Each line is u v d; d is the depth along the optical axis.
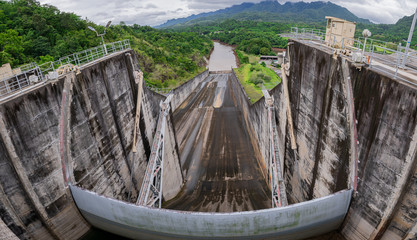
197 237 15.24
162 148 24.58
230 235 14.88
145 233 16.30
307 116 20.80
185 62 81.00
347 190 14.66
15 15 52.16
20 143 14.23
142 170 28.05
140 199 19.06
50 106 16.02
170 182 27.42
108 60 22.27
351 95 14.73
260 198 27.75
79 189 16.42
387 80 12.14
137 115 26.39
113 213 16.02
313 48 19.25
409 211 11.99
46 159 15.70
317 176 19.59
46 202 15.77
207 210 26.28
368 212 13.99
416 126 10.77
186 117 49.97
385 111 12.38
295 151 23.70
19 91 15.18
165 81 64.25
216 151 38.19
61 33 54.22
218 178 32.06
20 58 41.22
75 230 17.70
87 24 64.38
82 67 19.44
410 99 10.93
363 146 14.10
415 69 15.19
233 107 54.34
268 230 14.77
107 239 18.59
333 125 16.80
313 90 19.50
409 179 11.59
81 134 18.48
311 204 14.21
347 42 20.48
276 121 29.33
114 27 86.50
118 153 23.28
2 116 13.27
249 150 38.16
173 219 14.65
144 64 66.62
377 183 13.23
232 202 27.34
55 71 16.84
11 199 14.28
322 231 16.28
